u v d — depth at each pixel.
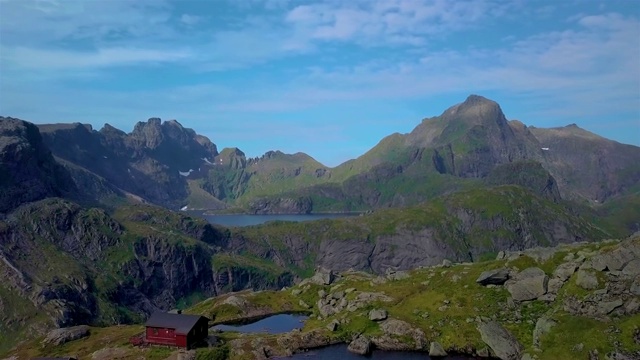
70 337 155.75
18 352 151.12
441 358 118.19
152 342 131.75
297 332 139.38
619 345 97.19
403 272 176.00
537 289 127.50
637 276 110.00
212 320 173.88
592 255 126.88
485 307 132.12
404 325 131.50
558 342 104.94
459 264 172.62
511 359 113.38
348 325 141.50
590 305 109.88
